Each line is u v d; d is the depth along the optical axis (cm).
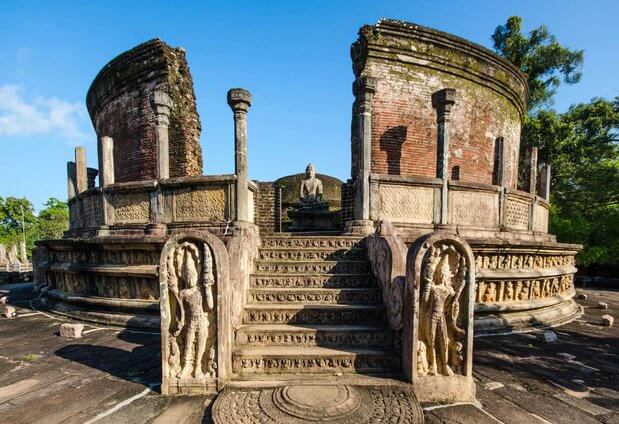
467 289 361
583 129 1962
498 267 729
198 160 1091
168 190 730
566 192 1975
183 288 372
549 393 383
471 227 770
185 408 337
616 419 326
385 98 997
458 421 317
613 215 1736
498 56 1112
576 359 502
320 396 330
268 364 395
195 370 367
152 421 313
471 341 360
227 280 383
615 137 1934
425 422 315
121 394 368
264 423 294
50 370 439
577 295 1199
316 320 470
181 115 1037
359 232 701
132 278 705
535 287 786
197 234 365
